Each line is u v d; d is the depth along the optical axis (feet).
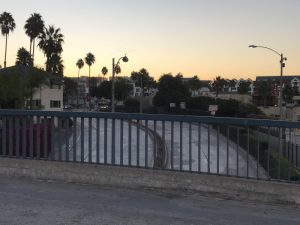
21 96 185.98
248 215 19.77
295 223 18.71
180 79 363.56
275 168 32.35
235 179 22.68
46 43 278.67
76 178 25.73
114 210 20.13
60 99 244.63
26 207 20.34
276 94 367.45
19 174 26.94
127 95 437.17
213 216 19.51
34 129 29.53
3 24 281.33
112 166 25.29
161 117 24.95
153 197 22.74
